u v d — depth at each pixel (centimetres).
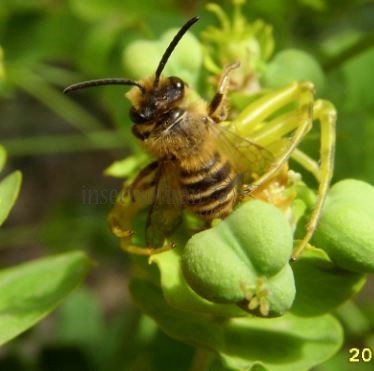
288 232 6
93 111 14
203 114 7
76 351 11
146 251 7
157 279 7
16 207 17
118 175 8
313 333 7
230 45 8
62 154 17
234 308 7
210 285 6
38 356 11
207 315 7
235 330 7
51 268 8
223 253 6
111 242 13
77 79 12
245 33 8
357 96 10
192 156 7
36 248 16
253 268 6
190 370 9
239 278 6
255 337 7
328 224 7
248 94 8
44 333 12
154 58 8
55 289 8
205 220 7
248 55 8
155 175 7
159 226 7
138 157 8
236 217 6
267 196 7
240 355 7
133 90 7
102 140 11
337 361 11
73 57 12
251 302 6
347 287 7
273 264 6
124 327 11
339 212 7
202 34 9
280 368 7
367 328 10
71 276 8
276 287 6
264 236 6
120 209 7
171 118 7
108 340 11
